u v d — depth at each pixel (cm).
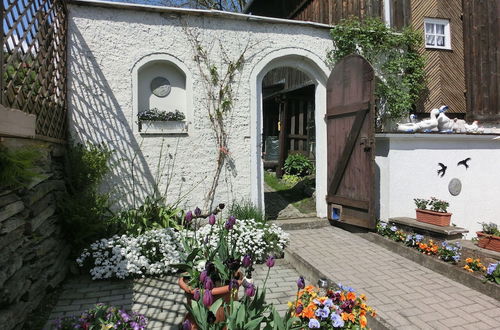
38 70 408
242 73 631
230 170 625
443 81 797
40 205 383
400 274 435
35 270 352
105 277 434
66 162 522
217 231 511
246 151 634
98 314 278
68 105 552
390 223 597
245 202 632
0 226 278
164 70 611
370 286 399
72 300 386
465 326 313
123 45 577
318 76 696
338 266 461
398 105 687
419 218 575
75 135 555
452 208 640
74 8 555
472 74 802
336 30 668
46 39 437
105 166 545
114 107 573
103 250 464
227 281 297
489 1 784
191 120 606
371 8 757
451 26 810
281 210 742
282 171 1085
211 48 616
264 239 528
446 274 430
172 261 460
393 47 709
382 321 315
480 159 665
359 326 265
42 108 417
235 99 627
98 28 566
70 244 466
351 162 612
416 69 719
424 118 787
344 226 646
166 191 595
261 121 654
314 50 672
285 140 1088
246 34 633
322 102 698
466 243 530
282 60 671
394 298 368
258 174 648
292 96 1075
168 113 595
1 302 278
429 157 625
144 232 516
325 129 697
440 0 799
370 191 566
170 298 396
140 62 583
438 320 323
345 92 621
